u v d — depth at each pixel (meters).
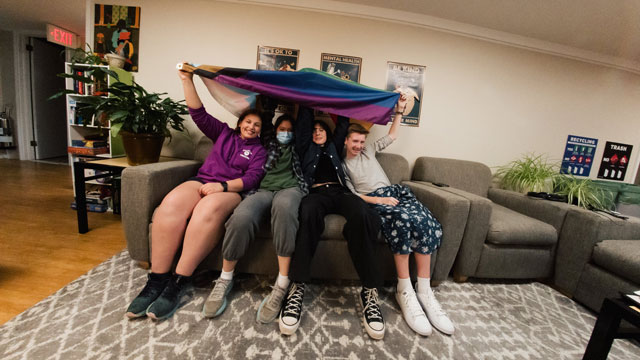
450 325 1.04
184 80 1.30
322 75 1.52
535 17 1.72
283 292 1.07
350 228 1.10
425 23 1.85
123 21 1.78
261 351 0.88
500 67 2.03
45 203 2.09
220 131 1.42
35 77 3.76
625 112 2.27
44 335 0.85
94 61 1.66
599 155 2.31
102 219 1.85
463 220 1.27
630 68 2.19
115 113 1.37
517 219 1.44
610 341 0.78
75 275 1.20
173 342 0.88
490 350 0.97
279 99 1.53
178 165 1.37
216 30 1.76
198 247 1.05
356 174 1.47
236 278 1.30
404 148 2.02
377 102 1.58
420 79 1.93
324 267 1.24
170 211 1.06
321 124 1.45
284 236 1.04
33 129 3.81
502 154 2.15
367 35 1.83
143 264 1.29
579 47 2.07
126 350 0.83
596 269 1.25
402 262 1.14
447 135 2.04
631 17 1.60
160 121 1.55
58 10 2.62
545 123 2.16
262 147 1.39
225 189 1.19
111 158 1.72
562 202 1.57
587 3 1.52
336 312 1.11
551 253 1.45
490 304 1.26
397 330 1.04
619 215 1.37
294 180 1.37
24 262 1.26
